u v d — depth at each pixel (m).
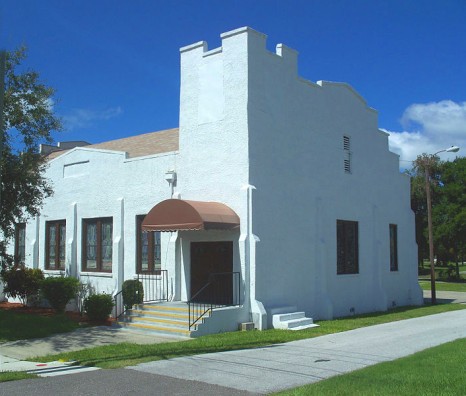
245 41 16.12
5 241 18.03
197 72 17.36
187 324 14.38
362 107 21.95
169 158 17.95
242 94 16.03
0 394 8.24
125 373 9.66
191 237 17.06
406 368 9.27
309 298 17.66
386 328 15.62
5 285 23.09
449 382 8.17
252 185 15.73
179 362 10.59
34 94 16.84
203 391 8.25
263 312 15.16
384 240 22.77
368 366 9.78
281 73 17.36
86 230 21.00
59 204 22.14
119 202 19.34
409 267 24.58
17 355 12.12
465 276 58.94
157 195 18.20
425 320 17.84
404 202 24.69
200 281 16.84
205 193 16.69
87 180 20.92
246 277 15.36
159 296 17.80
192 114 17.36
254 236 15.50
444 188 49.94
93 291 19.98
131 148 22.11
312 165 18.47
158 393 8.18
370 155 22.25
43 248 22.80
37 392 8.36
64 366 10.59
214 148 16.59
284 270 16.62
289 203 17.17
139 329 15.15
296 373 9.40
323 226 18.62
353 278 20.33
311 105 18.70
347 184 20.42
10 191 16.59
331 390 7.81
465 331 14.65
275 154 16.80
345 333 14.59
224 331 14.64
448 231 48.38
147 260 18.55
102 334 14.73
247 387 8.46
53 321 16.50
